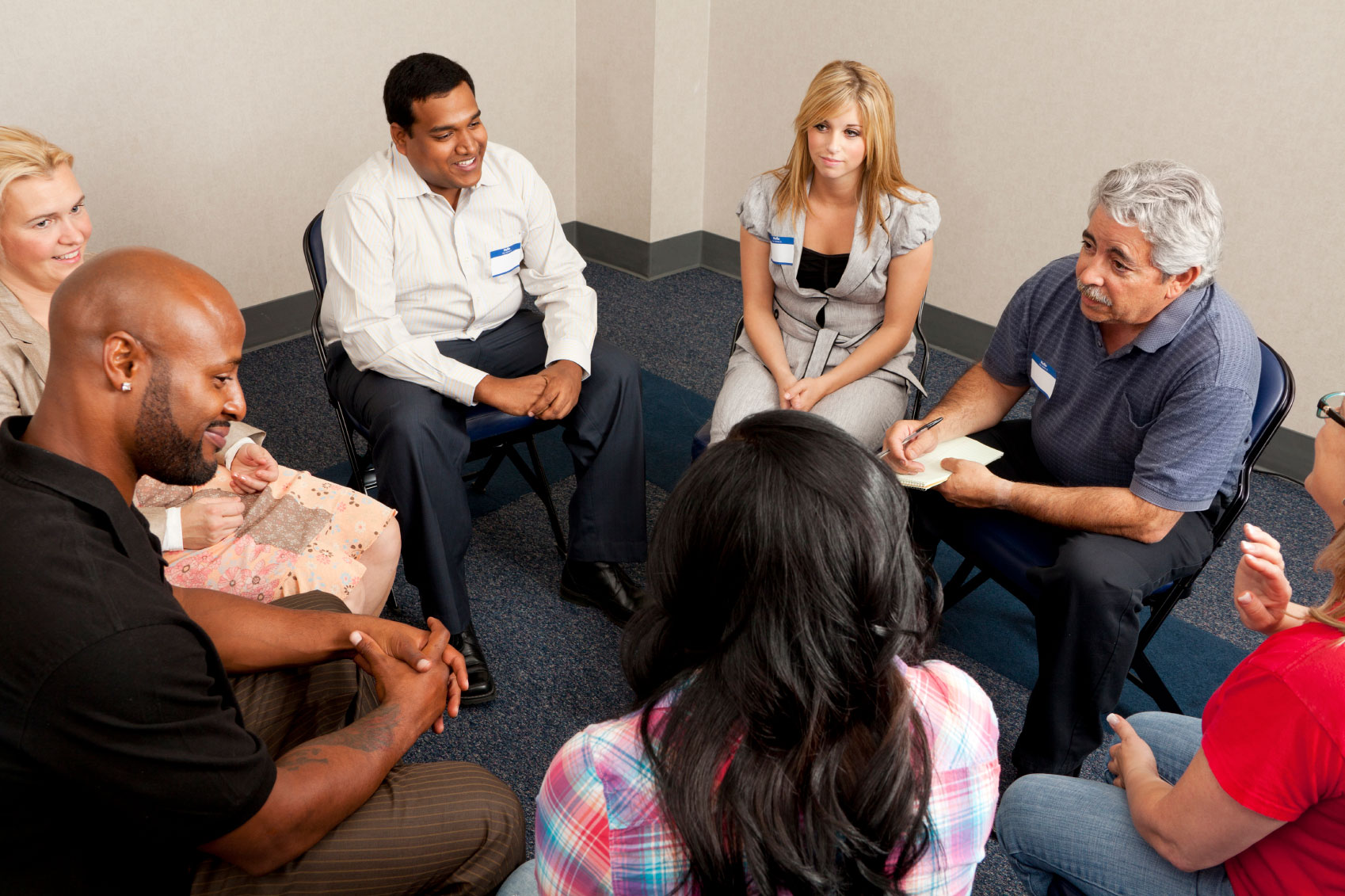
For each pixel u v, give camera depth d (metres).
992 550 1.95
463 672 1.37
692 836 0.72
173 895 1.10
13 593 0.91
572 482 2.97
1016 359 2.08
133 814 0.98
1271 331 3.01
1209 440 1.70
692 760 0.73
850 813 0.73
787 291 2.44
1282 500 2.96
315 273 2.30
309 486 1.90
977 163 3.51
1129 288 1.68
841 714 0.73
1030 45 3.22
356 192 2.22
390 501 2.12
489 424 2.29
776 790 0.71
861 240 2.29
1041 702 1.84
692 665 0.78
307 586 1.67
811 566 0.70
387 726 1.26
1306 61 2.68
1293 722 0.98
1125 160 3.13
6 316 1.64
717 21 4.09
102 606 0.93
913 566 0.76
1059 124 3.24
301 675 1.44
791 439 0.73
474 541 2.68
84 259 1.73
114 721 0.93
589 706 2.13
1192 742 1.46
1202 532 1.84
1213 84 2.87
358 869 1.20
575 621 2.39
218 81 3.32
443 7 3.78
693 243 4.62
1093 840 1.29
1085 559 1.74
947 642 2.35
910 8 3.46
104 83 3.09
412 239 2.27
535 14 4.07
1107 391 1.86
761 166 4.21
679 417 3.31
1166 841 1.16
